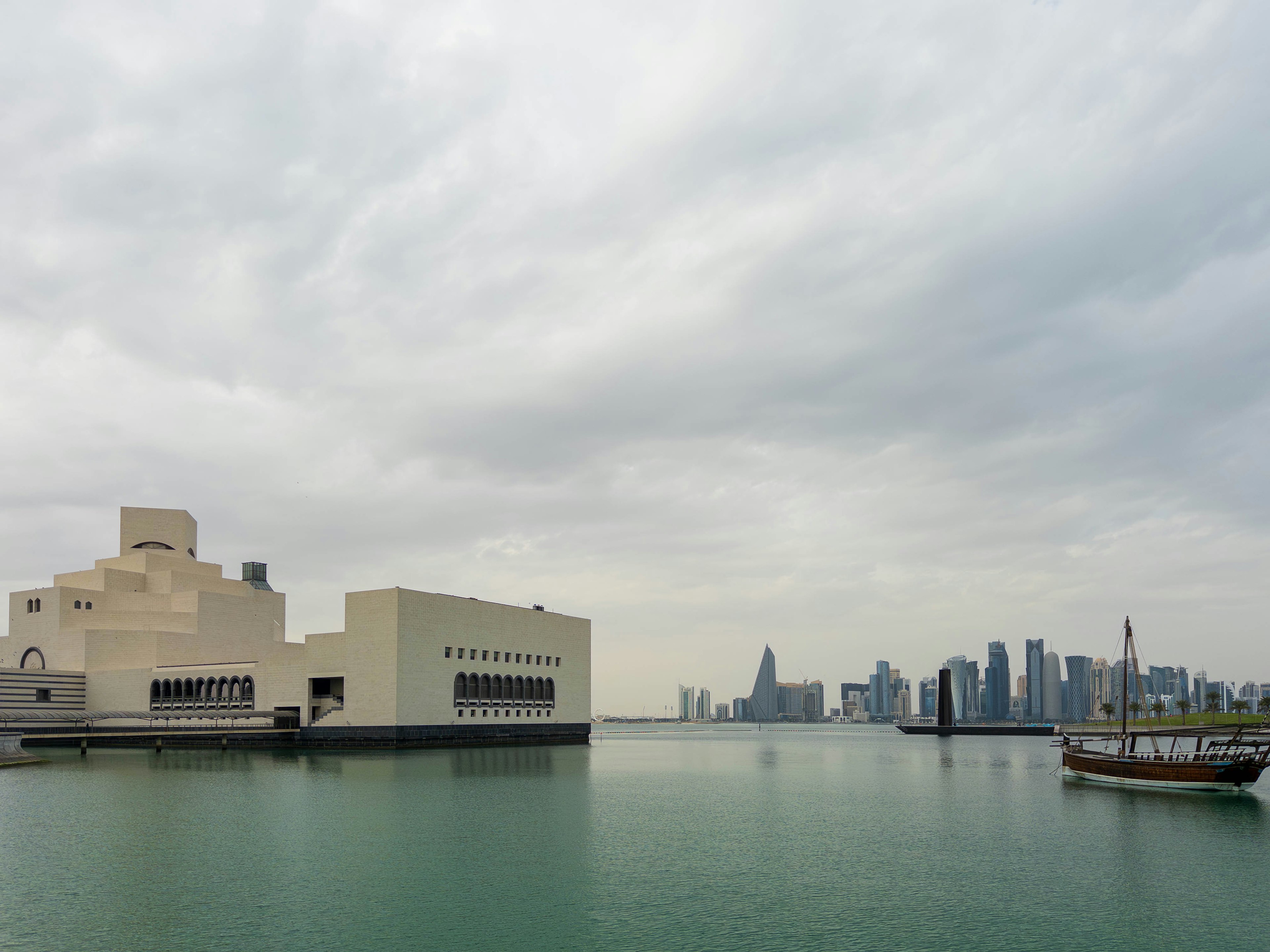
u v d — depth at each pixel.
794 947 30.39
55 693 146.50
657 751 169.00
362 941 30.61
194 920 32.84
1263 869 43.19
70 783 77.25
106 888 37.41
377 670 126.50
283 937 30.92
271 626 172.50
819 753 164.50
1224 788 77.25
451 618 135.75
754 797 74.12
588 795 71.75
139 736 141.12
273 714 133.25
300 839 48.44
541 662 156.25
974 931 32.41
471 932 31.69
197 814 57.31
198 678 142.88
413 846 46.81
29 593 157.88
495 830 52.34
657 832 52.97
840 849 47.97
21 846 46.38
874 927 32.81
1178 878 41.09
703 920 33.44
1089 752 94.44
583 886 38.41
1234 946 30.95
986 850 48.03
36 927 31.91
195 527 184.25
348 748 126.62
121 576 163.38
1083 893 38.12
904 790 80.94
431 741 130.25
